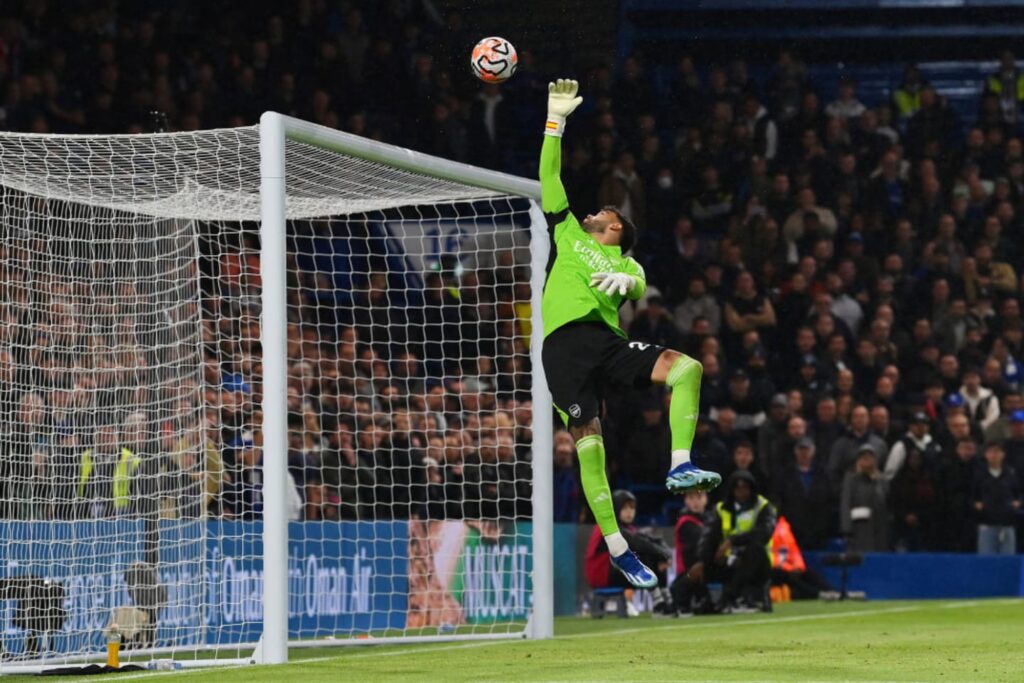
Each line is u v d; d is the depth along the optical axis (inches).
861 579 1838.1
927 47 2851.9
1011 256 2498.8
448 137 2314.2
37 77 1985.7
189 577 1253.7
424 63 2357.3
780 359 2132.1
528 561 1596.9
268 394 957.2
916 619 1433.3
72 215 1301.7
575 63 2551.7
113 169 1108.5
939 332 2263.8
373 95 2314.2
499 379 1929.1
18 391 1177.4
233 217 1261.1
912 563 1838.1
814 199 2385.6
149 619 1171.3
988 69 2842.0
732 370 2101.4
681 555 1644.9
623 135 2501.2
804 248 2313.0
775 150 2488.9
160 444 1269.7
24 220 1259.8
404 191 1219.2
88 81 2094.0
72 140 1038.4
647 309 2079.2
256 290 1770.4
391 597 1456.7
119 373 1278.3
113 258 1263.5
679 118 2546.8
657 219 2370.8
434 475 1612.9
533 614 1216.2
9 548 1089.4
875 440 1927.9
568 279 829.2
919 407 2076.8
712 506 1844.2
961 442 1929.1
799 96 2588.6
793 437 1873.8
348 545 1417.3
